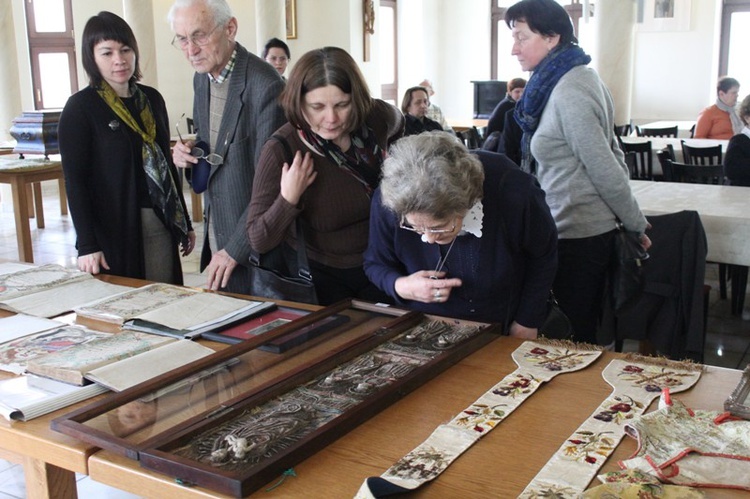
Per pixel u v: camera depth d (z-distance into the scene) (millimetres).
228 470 1160
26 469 1640
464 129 8727
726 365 3594
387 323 1816
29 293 2166
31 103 8703
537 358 1649
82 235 2584
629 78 6688
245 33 10320
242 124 2445
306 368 1518
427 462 1214
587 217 2463
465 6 12430
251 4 10195
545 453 1251
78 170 2592
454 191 1512
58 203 8289
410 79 12508
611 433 1303
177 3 2361
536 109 2527
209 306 2012
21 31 8492
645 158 5988
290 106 2049
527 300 1935
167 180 2826
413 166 1528
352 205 2160
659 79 10922
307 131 2090
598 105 2402
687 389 1470
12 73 7328
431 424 1360
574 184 2463
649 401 1417
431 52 12547
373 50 10766
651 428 1268
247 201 2492
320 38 10344
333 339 1725
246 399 1382
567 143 2449
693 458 1207
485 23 12359
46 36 8930
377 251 1961
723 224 3395
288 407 1382
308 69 1978
